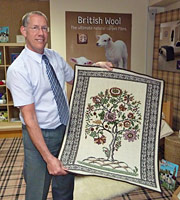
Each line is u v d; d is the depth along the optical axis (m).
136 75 1.95
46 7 4.08
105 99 1.92
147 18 4.10
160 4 3.88
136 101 1.91
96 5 3.91
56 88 1.65
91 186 2.08
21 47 4.16
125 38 4.11
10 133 4.08
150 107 1.90
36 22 1.46
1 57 4.09
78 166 1.67
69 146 1.78
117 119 1.90
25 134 1.65
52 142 1.71
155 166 1.74
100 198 1.96
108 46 4.08
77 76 1.93
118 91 1.93
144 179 1.65
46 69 1.60
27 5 4.03
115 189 2.06
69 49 3.97
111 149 1.82
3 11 4.00
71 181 1.95
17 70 1.46
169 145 2.96
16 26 4.07
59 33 3.89
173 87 3.71
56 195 1.98
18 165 3.07
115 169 1.70
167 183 2.46
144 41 4.19
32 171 1.68
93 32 3.98
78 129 1.84
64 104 1.74
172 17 3.61
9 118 4.08
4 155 3.38
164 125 3.08
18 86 1.46
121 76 1.94
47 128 1.66
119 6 3.98
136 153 1.81
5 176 2.78
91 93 1.92
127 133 1.87
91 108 1.90
